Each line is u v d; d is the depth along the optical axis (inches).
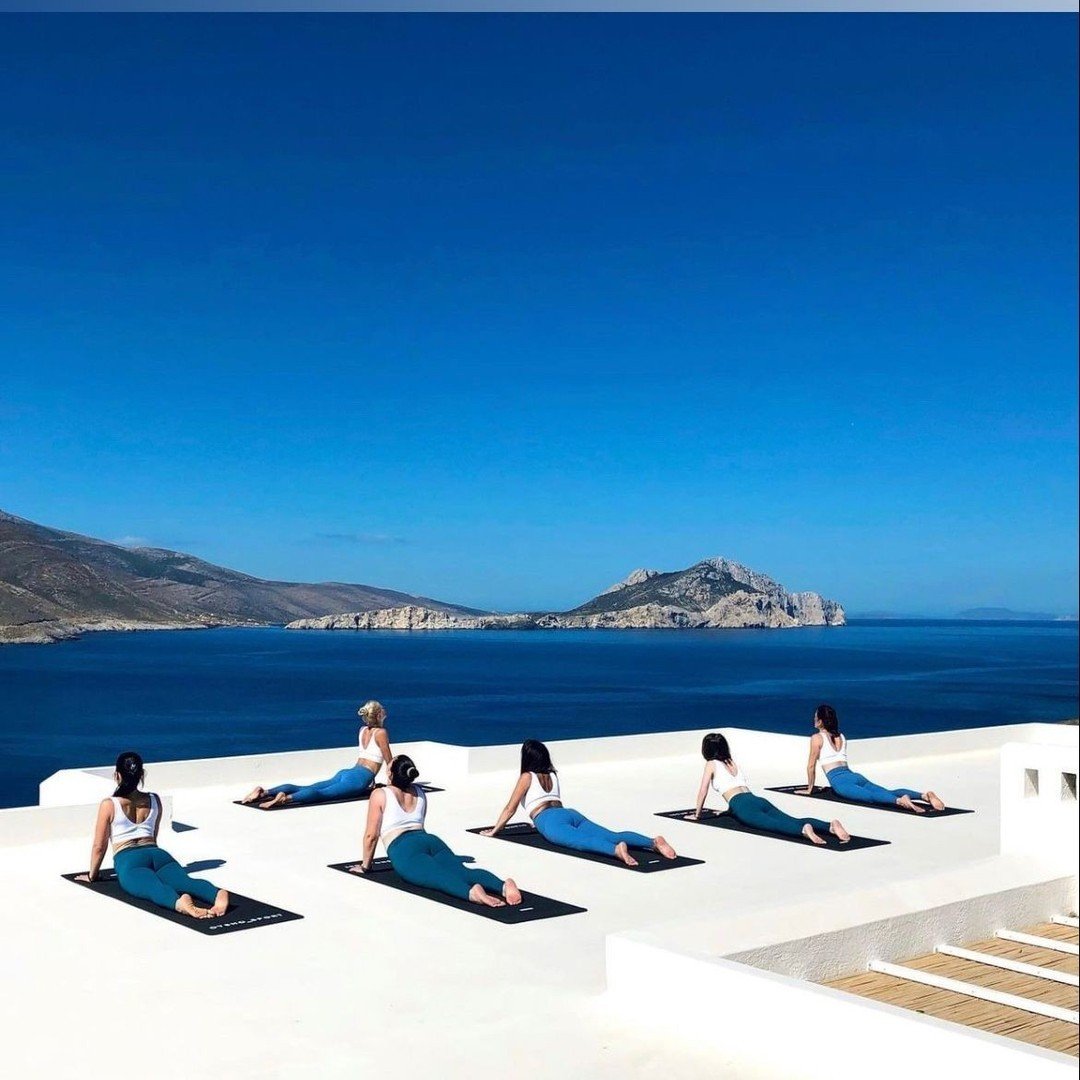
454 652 7578.7
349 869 355.6
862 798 492.7
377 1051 209.0
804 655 7042.3
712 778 446.0
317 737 2642.7
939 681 4517.7
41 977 251.0
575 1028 222.4
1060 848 343.9
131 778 328.8
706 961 221.6
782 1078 199.9
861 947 270.7
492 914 306.3
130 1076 195.9
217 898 302.0
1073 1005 249.4
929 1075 185.3
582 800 502.9
